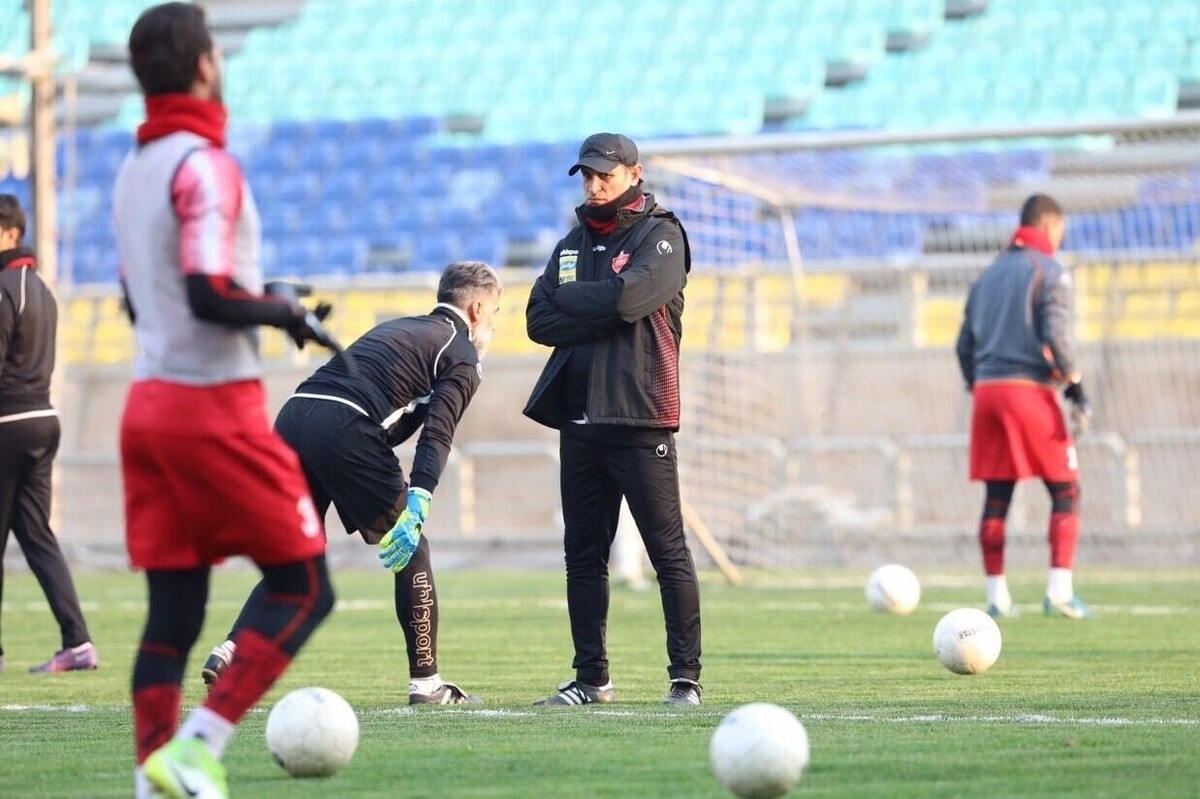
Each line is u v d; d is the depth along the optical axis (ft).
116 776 39.83
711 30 257.75
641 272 53.01
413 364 57.21
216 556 34.60
